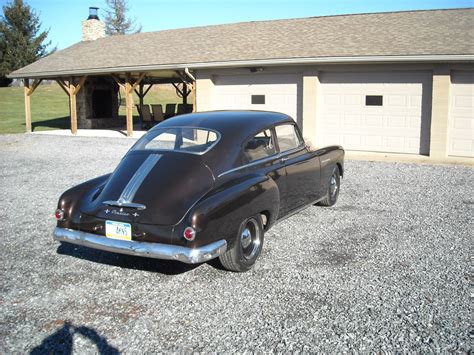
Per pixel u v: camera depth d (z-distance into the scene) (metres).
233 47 14.97
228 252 4.32
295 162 5.62
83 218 4.48
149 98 39.03
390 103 12.29
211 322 3.56
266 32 16.05
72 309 3.83
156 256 4.03
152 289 4.20
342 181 8.91
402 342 3.20
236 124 5.09
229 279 4.37
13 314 3.75
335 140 13.16
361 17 15.75
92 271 4.64
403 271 4.44
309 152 6.18
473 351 3.08
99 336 3.40
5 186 8.99
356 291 4.02
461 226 5.89
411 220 6.20
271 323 3.51
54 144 15.67
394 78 12.14
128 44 19.45
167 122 5.39
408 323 3.46
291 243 5.32
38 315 3.73
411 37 12.61
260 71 13.84
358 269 4.51
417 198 7.47
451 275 4.32
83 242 4.42
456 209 6.76
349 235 5.58
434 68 11.48
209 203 4.07
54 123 24.83
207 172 4.49
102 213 4.36
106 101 22.64
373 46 12.38
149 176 4.48
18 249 5.30
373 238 5.45
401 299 3.85
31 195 8.15
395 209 6.80
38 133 19.42
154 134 5.15
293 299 3.90
